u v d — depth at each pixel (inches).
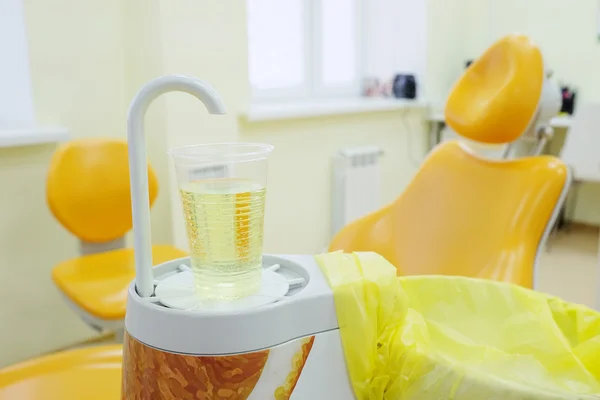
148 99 21.4
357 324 23.0
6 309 74.1
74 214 64.9
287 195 100.7
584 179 116.1
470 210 52.6
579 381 25.0
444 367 22.0
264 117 89.6
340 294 22.7
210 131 84.0
